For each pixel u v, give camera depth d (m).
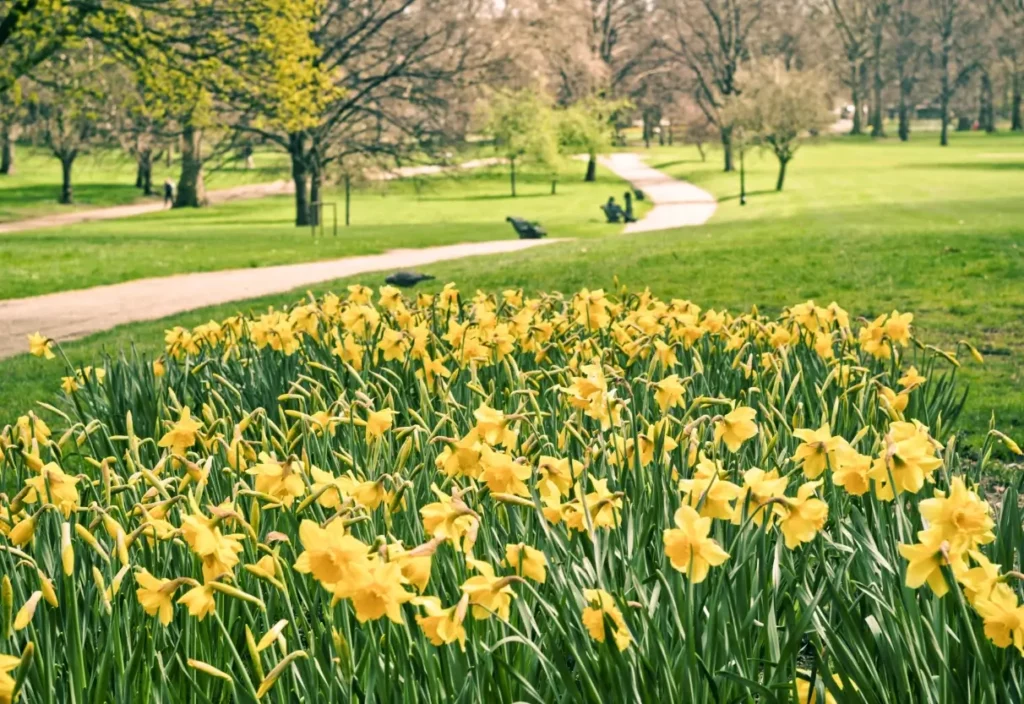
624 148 114.62
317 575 2.34
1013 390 9.14
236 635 3.11
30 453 3.76
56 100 38.19
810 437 3.21
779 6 93.56
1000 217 30.34
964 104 126.25
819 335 5.88
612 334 6.31
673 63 94.62
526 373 4.83
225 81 30.11
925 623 2.59
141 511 3.20
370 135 45.88
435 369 5.26
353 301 7.11
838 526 3.39
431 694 2.70
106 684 2.66
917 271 16.42
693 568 2.60
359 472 3.74
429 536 3.33
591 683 2.57
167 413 5.90
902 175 65.75
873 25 103.62
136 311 17.58
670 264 18.72
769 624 2.85
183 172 60.12
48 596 2.65
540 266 19.55
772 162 86.44
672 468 3.78
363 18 43.00
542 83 68.19
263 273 23.94
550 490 3.10
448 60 43.28
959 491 2.53
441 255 28.97
